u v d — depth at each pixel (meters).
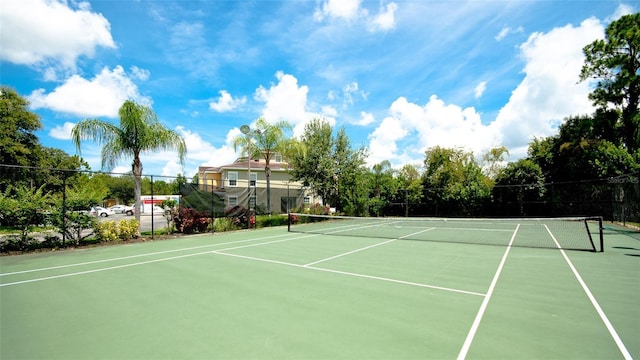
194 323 3.90
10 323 3.96
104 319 4.07
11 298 5.00
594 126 21.97
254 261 7.94
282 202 23.81
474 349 3.16
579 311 4.22
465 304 4.55
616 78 21.81
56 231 10.30
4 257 8.80
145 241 12.06
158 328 3.76
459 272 6.57
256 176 30.11
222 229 15.62
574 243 10.59
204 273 6.63
